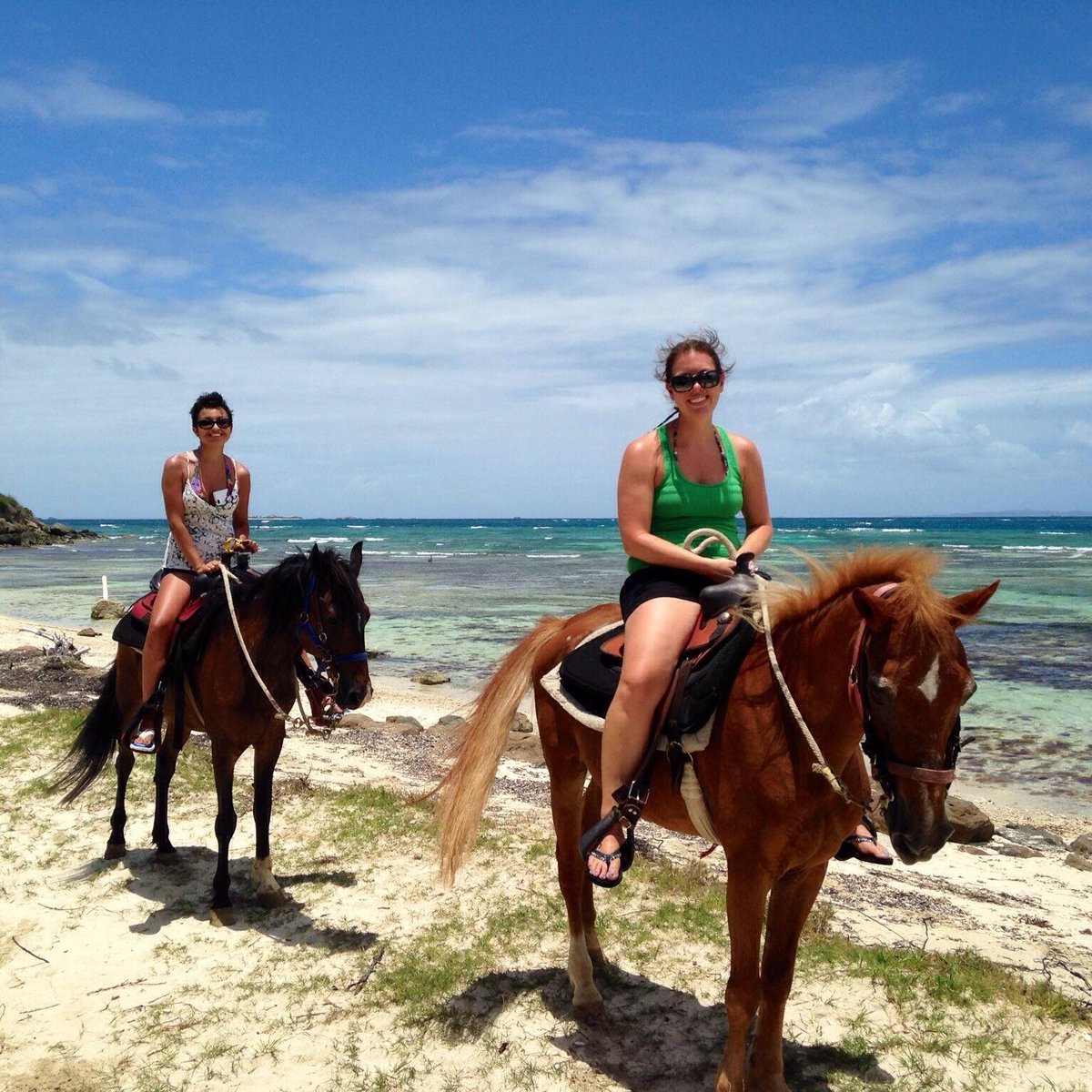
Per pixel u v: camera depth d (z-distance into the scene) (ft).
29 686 41.98
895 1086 11.90
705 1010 13.75
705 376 11.90
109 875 18.92
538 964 15.14
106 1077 12.25
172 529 18.81
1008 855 25.26
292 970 15.01
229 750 17.08
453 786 14.26
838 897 19.76
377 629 71.31
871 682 9.31
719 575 11.62
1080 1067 12.23
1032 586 100.73
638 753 11.34
